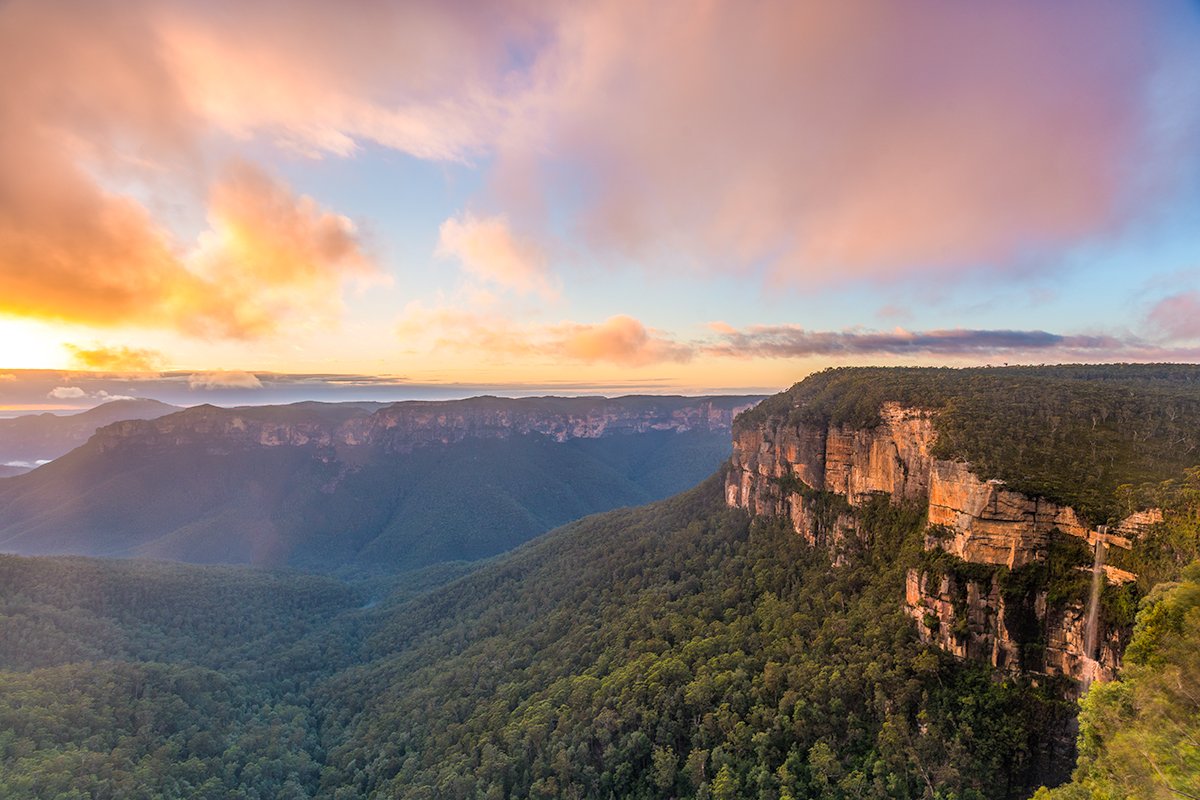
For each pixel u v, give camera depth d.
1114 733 32.06
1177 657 28.91
